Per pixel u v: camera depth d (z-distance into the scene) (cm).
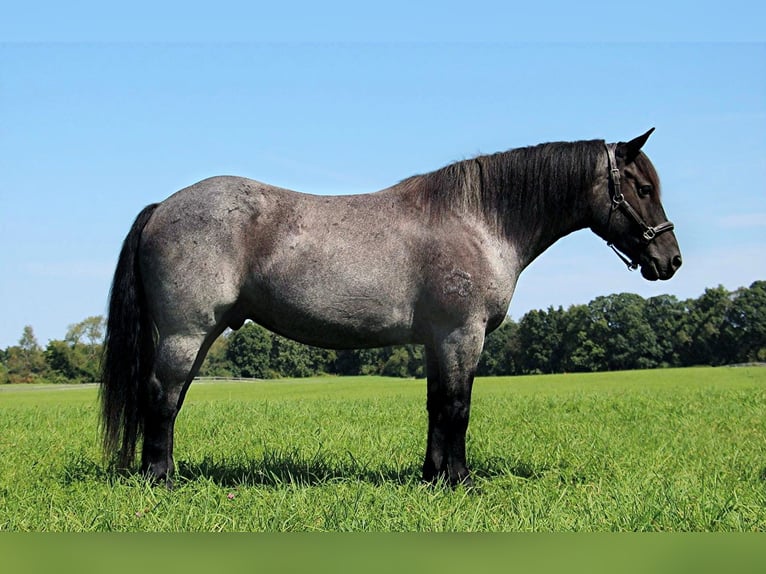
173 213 650
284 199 668
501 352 6450
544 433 1063
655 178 721
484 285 673
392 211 680
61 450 900
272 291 657
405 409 1608
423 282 668
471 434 1041
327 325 668
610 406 1586
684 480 675
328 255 655
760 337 6406
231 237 646
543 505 576
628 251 729
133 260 662
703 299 6675
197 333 650
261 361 4616
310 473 709
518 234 706
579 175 710
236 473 711
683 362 6481
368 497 584
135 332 659
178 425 1227
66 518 532
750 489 671
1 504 577
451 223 680
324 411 1565
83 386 4272
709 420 1266
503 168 702
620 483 664
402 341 688
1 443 982
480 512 556
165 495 588
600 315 6450
